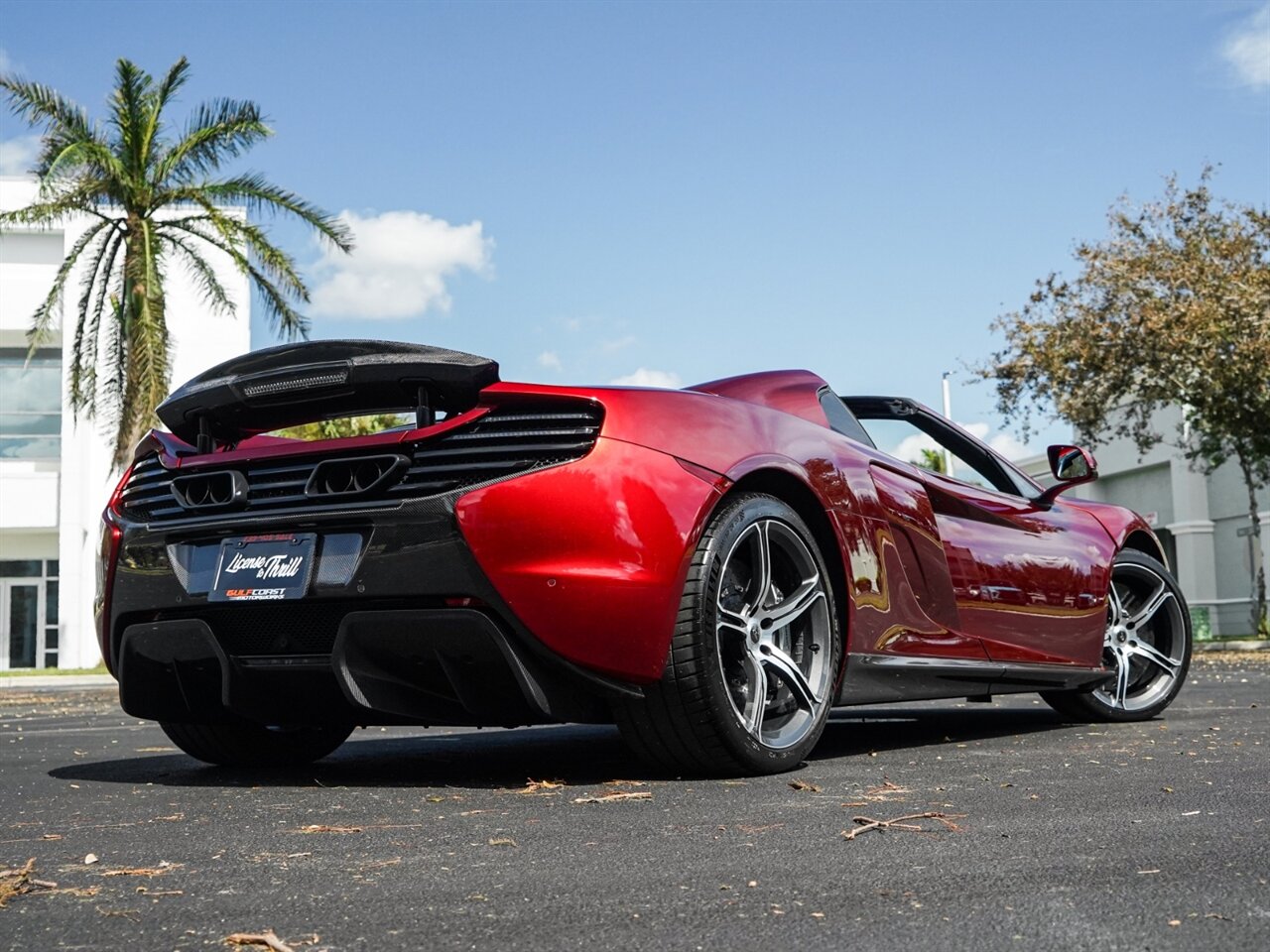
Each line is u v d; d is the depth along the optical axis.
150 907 1.59
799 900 1.57
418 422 2.84
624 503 2.70
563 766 3.25
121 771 3.46
